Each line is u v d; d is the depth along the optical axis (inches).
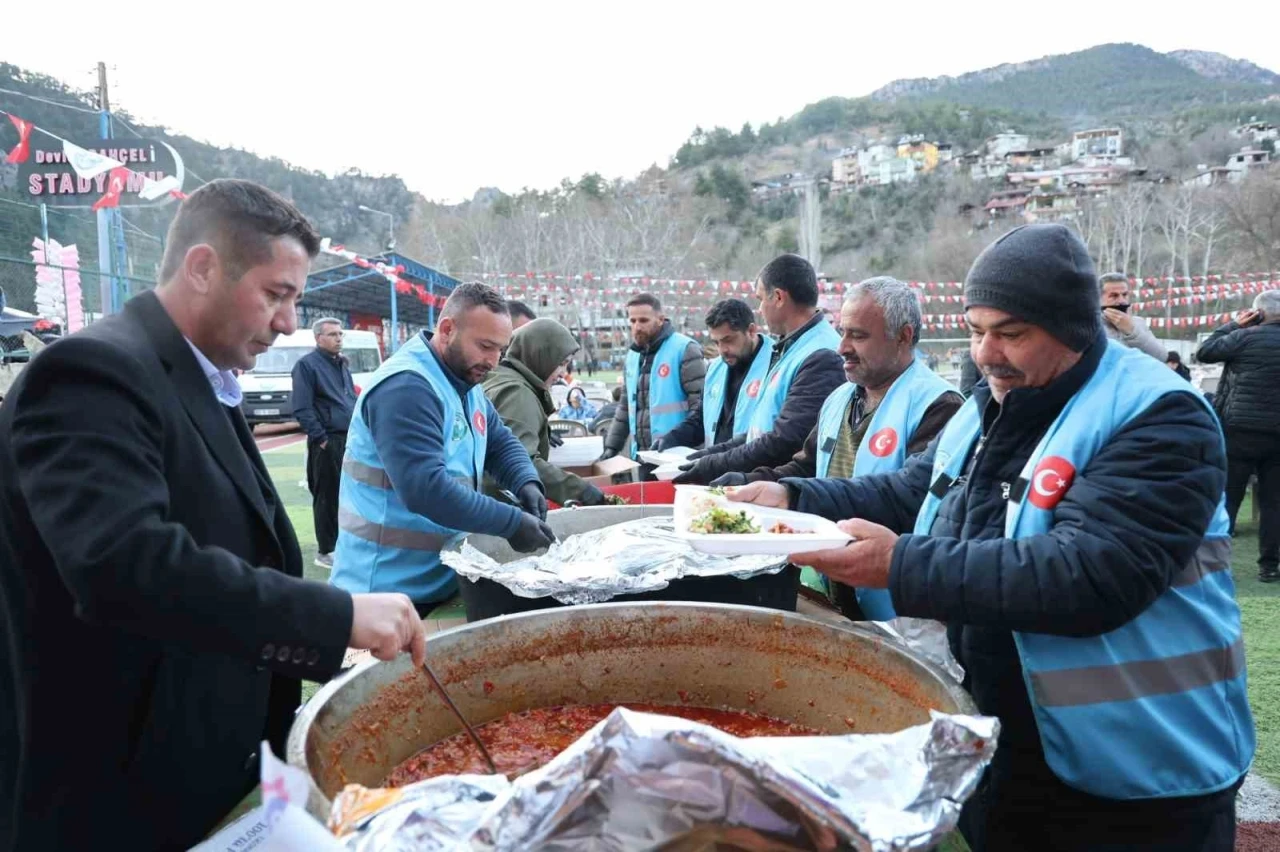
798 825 28.7
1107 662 48.0
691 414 184.9
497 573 65.5
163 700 46.3
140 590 38.2
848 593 83.9
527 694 54.6
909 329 89.9
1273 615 168.7
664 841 29.0
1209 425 47.1
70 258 495.5
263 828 38.2
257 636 40.1
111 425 40.9
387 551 90.5
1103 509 45.7
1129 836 49.3
